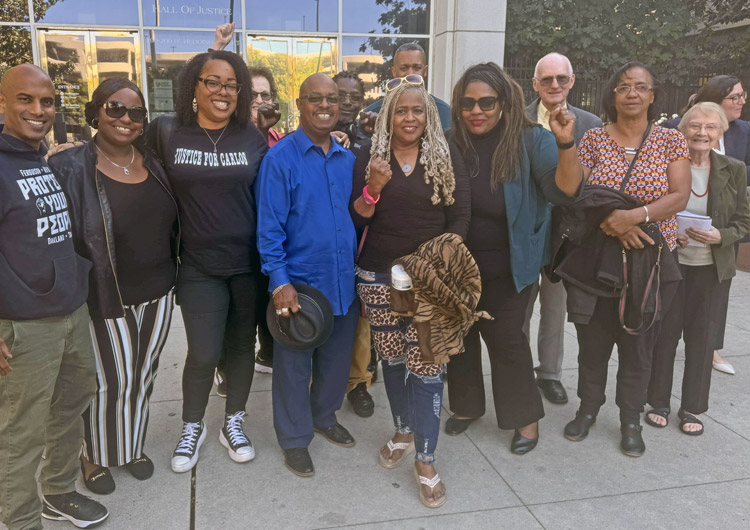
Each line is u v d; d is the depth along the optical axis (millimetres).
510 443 3186
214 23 8445
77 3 8117
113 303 2518
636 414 3111
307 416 2926
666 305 3082
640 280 2887
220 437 3170
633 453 3055
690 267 3273
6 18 8000
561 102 3691
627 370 3072
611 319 3078
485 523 2529
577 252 2996
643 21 10781
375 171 2498
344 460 3027
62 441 2416
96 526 2482
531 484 2820
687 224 3215
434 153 2580
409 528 2492
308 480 2846
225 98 2670
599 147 3053
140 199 2545
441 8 8367
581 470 2941
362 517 2564
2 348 2021
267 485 2801
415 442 2709
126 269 2574
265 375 4125
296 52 8719
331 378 3066
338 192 2781
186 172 2648
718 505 2658
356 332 3367
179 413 3510
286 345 2734
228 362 3072
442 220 2689
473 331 3145
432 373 2637
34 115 2070
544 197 2912
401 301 2539
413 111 2529
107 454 2684
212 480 2836
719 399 3736
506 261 2887
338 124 3645
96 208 2432
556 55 3648
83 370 2373
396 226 2645
